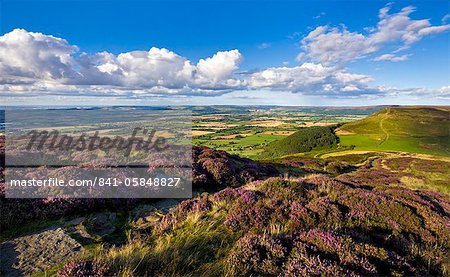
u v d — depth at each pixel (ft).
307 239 23.29
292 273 19.24
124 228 29.09
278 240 23.03
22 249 23.24
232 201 34.35
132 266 19.42
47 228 27.73
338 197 34.94
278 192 36.06
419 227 29.32
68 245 24.03
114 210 33.68
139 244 24.04
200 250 23.41
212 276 19.89
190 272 20.02
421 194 43.62
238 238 26.00
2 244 24.12
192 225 28.04
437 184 73.92
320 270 19.15
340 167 118.42
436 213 32.09
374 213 31.09
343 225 28.50
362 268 19.81
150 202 37.60
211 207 33.50
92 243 25.03
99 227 28.86
